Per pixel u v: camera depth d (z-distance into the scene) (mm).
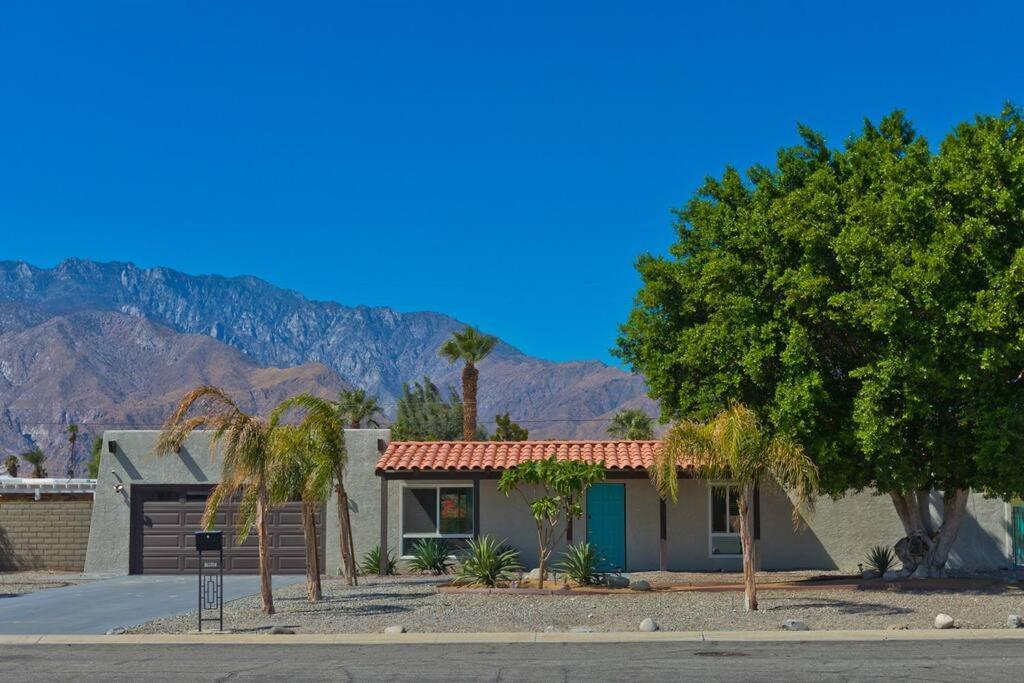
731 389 23688
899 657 13898
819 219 22453
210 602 20109
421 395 79875
